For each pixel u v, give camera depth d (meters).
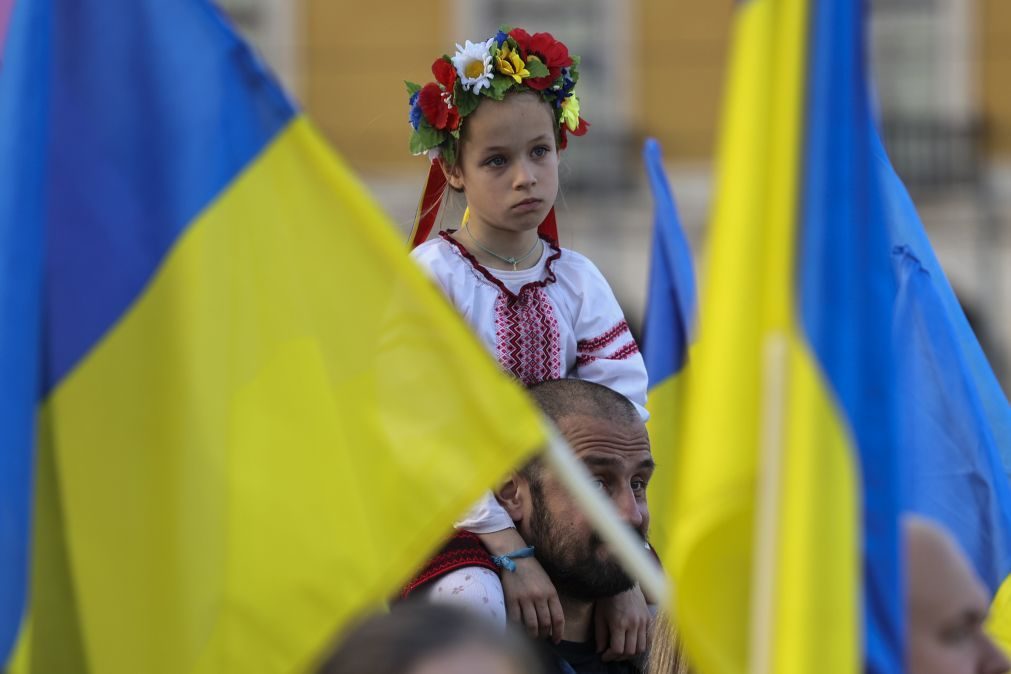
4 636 6.88
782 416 6.80
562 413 9.50
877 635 7.07
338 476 7.28
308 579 7.20
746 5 7.07
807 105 7.09
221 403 7.31
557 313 11.06
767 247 6.93
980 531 9.99
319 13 54.03
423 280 7.31
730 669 6.90
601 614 9.77
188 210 7.44
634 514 9.41
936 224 55.72
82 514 7.29
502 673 5.68
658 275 12.85
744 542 6.96
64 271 7.41
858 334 7.11
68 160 7.46
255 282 7.41
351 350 7.35
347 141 53.53
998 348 55.06
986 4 55.97
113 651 7.19
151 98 7.52
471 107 10.86
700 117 55.16
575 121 11.16
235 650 7.16
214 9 7.55
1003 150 55.91
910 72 56.19
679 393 12.54
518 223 10.86
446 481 7.16
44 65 7.33
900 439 7.41
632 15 55.25
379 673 5.66
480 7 54.28
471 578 9.44
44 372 7.37
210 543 7.20
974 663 7.83
